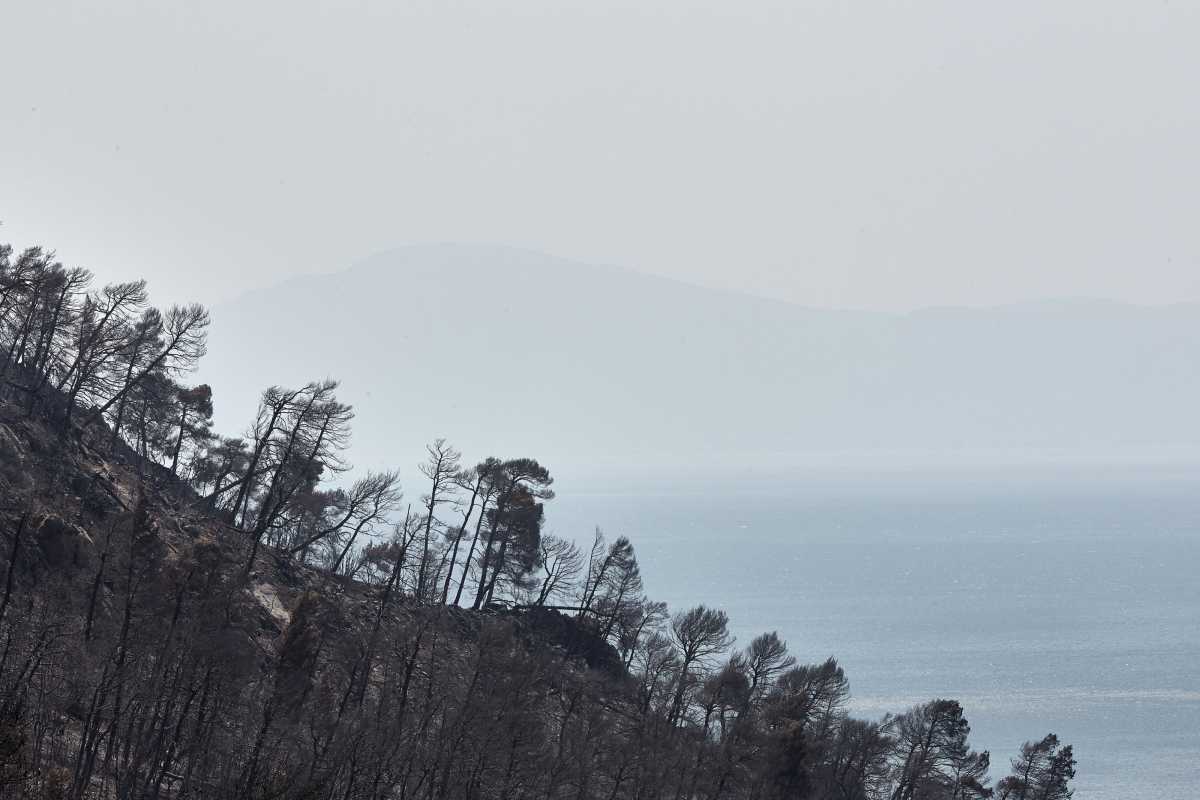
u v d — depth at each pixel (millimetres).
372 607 120062
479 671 99438
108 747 79188
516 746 96312
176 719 85562
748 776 114188
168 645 82688
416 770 95438
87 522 102125
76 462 111688
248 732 85375
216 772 83438
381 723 90500
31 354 127312
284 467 122688
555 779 99000
